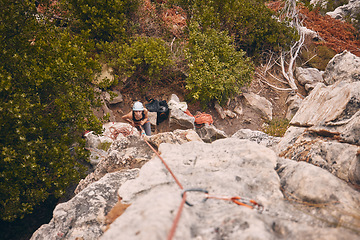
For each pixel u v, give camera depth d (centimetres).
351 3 1808
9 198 475
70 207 319
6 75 469
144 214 183
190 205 211
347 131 372
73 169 518
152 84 974
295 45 1241
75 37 700
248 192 247
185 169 283
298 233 182
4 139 462
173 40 1040
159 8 1123
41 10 869
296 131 506
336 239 168
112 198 324
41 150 502
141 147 432
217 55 998
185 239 169
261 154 292
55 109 552
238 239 176
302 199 237
